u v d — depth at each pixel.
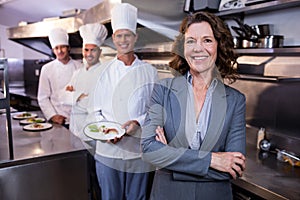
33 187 1.45
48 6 3.88
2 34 4.97
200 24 0.88
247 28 1.60
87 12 2.22
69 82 2.29
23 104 4.40
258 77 1.52
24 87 5.17
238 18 1.83
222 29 0.90
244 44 1.62
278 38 1.49
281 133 1.63
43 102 2.38
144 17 1.69
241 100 0.97
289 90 1.57
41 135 1.84
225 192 0.97
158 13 1.71
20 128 2.03
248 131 1.81
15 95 4.57
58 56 2.44
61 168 1.52
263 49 1.49
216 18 0.90
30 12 4.23
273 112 1.67
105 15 1.76
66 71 2.41
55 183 1.51
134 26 1.25
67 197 1.57
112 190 1.56
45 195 1.49
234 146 0.94
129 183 1.53
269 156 1.55
